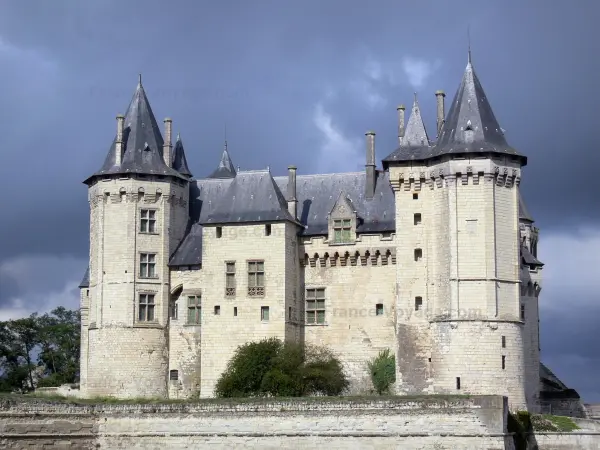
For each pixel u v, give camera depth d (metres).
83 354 99.56
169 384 88.94
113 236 89.25
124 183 89.25
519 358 79.56
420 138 84.56
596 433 75.88
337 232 87.31
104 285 89.00
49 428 75.44
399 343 82.00
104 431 77.75
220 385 82.81
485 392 77.88
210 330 86.69
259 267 86.31
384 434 73.00
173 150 94.19
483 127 81.56
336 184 90.75
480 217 79.56
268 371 81.94
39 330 126.31
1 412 73.44
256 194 88.19
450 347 78.75
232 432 75.81
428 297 81.25
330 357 85.19
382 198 88.44
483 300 78.69
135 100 92.75
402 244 82.88
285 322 85.31
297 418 74.88
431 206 82.12
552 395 96.56
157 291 89.38
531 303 96.00
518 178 81.38
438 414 72.25
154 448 76.88
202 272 87.75
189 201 93.75
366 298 86.19
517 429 74.69
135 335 88.19
